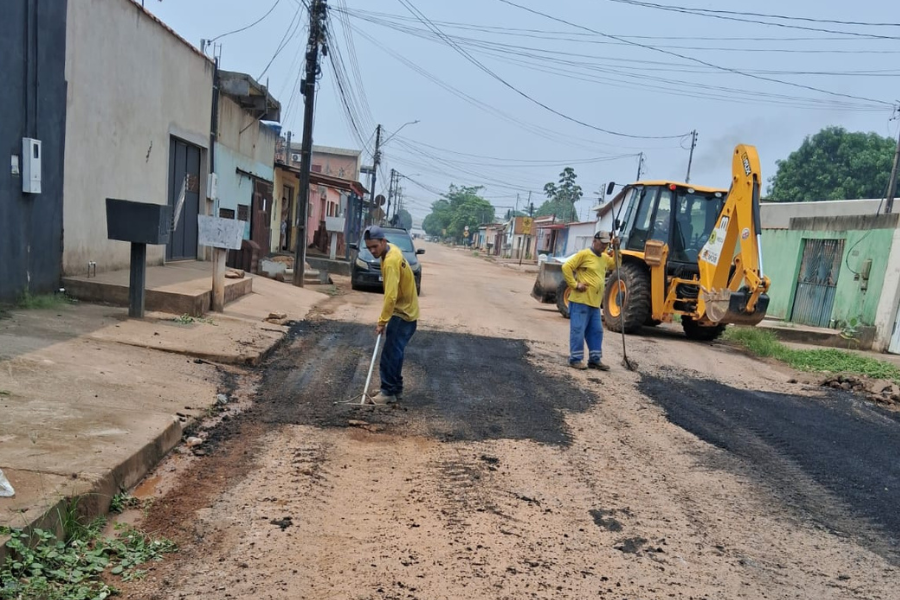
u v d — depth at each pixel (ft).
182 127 39.47
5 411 13.92
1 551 8.90
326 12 49.32
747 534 13.38
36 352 18.51
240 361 23.24
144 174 34.68
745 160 33.12
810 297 53.01
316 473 14.44
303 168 50.49
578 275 27.89
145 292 27.81
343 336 31.55
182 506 12.34
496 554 11.55
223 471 14.17
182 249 42.14
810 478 16.98
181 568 10.27
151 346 22.27
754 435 20.42
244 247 51.03
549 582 10.79
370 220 120.67
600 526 13.09
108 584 9.60
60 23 25.76
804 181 119.44
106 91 29.94
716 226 35.47
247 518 12.09
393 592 10.09
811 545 13.15
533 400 22.15
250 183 57.31
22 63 23.63
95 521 11.04
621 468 16.47
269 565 10.55
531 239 185.57
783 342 43.78
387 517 12.65
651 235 38.96
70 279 27.35
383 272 19.33
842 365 33.60
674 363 31.37
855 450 19.74
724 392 26.14
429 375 24.56
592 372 27.61
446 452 16.48
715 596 10.87
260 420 17.83
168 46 36.58
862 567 12.39
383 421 18.61
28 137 24.12
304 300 42.68
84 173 28.58
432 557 11.25
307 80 49.78
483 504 13.58
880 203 59.16
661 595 10.73
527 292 69.10
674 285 37.63
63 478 11.08
